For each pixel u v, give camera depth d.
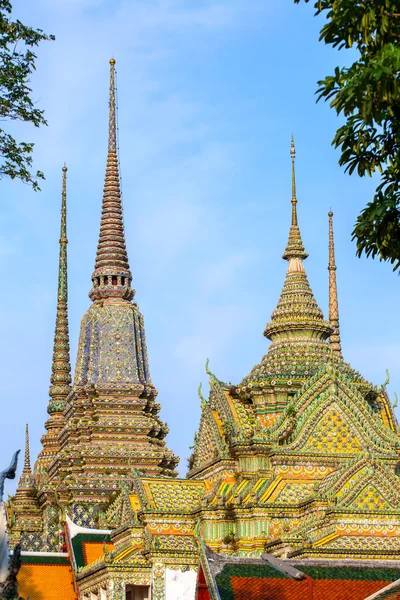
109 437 99.00
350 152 37.62
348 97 35.00
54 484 99.81
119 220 110.44
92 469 96.81
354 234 38.38
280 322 83.12
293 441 75.31
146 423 100.38
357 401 76.62
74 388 102.88
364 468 69.69
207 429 80.38
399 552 66.56
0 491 38.59
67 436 102.88
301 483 74.25
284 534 69.81
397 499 68.56
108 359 102.69
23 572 85.12
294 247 86.69
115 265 108.12
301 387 77.44
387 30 35.53
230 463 76.69
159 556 73.75
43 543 99.06
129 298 107.62
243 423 78.25
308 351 81.62
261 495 72.75
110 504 93.62
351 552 66.06
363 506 68.25
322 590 55.44
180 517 75.25
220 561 56.31
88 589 80.12
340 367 81.69
